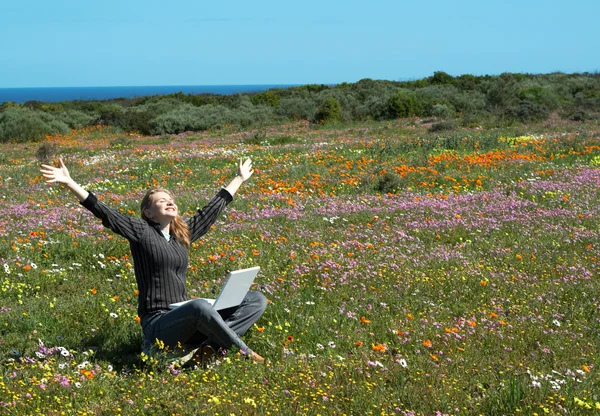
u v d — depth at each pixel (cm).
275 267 896
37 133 4403
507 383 492
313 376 491
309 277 841
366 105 5369
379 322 670
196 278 858
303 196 1563
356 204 1442
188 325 532
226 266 902
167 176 1973
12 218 1316
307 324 644
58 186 1822
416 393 471
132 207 1420
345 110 5266
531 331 651
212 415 418
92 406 440
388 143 2598
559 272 890
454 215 1284
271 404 437
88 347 609
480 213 1291
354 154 2405
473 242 1097
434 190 1658
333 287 801
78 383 470
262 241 1070
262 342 589
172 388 461
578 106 5453
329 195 1623
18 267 896
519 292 798
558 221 1255
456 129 3750
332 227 1215
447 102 5366
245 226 1183
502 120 4175
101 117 5078
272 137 3575
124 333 625
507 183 1709
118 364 557
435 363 548
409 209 1369
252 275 571
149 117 4800
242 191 1666
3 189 1780
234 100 6228
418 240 1091
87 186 1809
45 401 446
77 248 1009
